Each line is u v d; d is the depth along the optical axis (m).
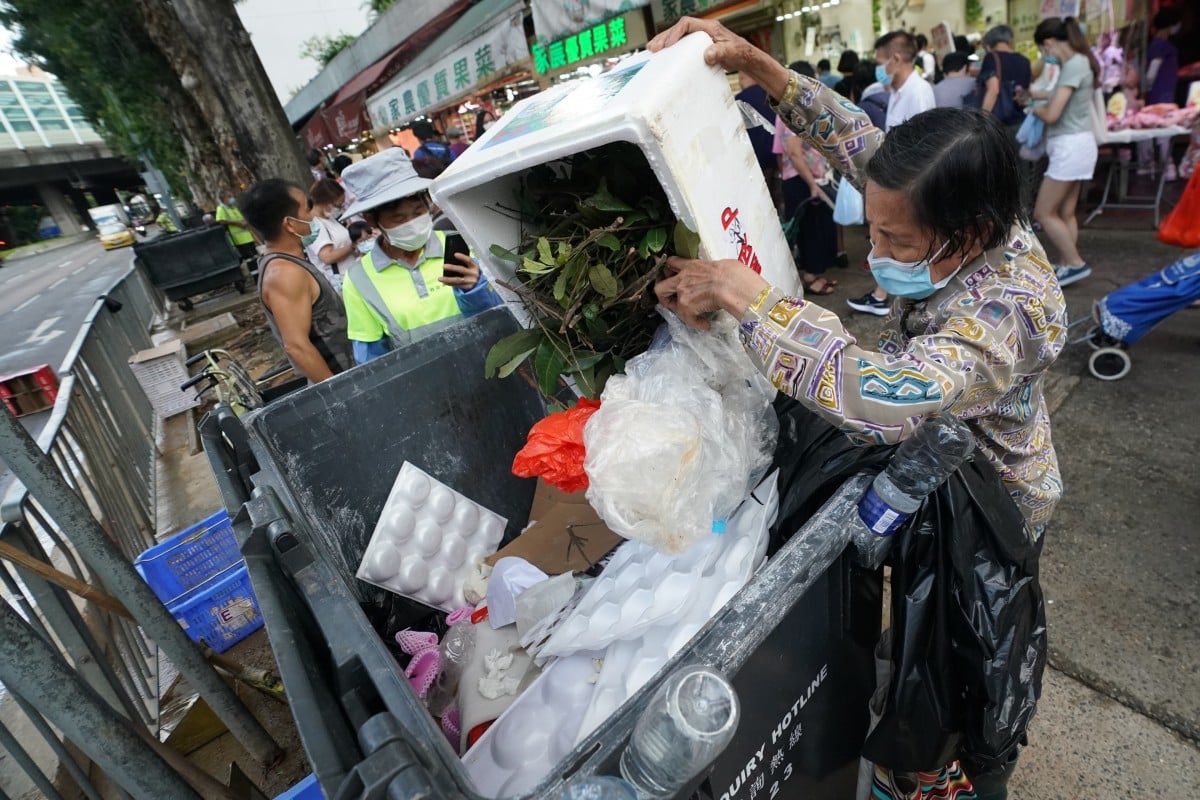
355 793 0.56
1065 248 4.06
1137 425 2.75
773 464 1.28
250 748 2.05
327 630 0.82
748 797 0.94
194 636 2.49
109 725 1.43
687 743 0.55
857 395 0.85
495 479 1.85
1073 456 2.67
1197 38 6.67
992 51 4.80
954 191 0.88
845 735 1.20
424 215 2.20
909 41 4.18
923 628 1.02
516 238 1.22
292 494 1.24
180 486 4.18
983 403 0.98
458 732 1.28
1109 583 2.09
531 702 1.07
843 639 1.08
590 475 0.95
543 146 0.92
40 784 1.52
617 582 1.17
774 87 1.34
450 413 1.75
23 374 5.46
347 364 2.73
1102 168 5.67
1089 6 5.95
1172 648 1.86
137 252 10.93
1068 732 1.73
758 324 0.91
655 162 0.88
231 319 8.77
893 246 0.98
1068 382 3.14
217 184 11.47
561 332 1.13
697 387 1.05
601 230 1.04
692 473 0.97
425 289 2.29
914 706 1.05
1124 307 2.93
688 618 1.01
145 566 2.46
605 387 1.12
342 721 0.78
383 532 1.58
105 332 4.84
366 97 10.09
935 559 1.00
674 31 1.28
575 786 0.58
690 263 0.99
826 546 0.89
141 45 10.46
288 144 6.37
